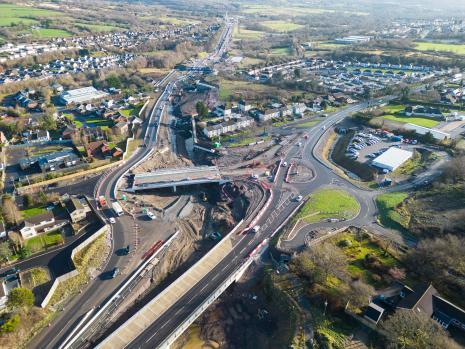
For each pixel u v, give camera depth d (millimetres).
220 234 120500
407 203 126250
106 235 114438
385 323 77875
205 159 168125
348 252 103875
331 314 86000
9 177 140000
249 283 101875
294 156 164375
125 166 155125
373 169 148750
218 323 93812
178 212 132375
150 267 104312
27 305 85438
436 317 81000
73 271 97875
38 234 111188
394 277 93250
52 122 183500
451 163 139625
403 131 180750
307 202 128750
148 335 83750
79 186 138750
